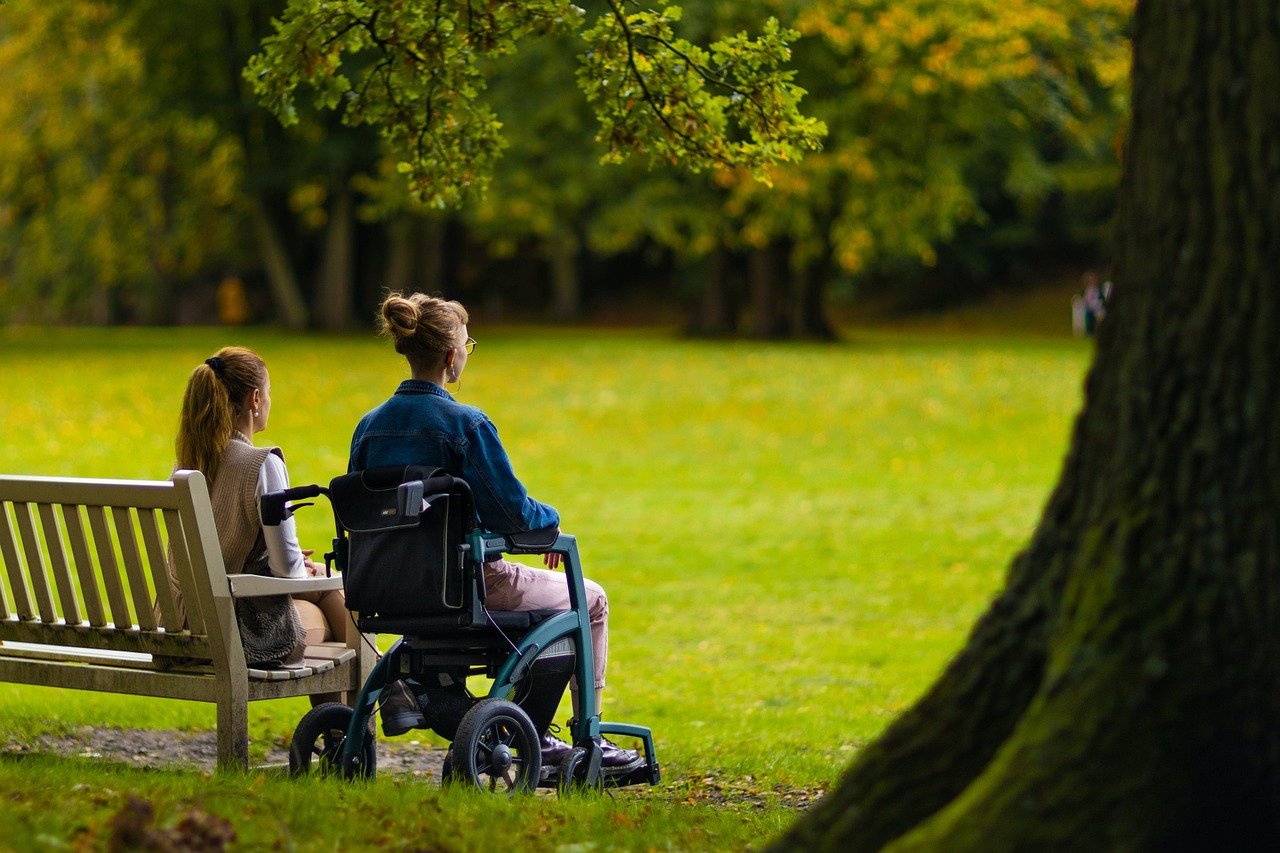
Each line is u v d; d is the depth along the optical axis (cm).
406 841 630
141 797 654
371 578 769
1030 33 4962
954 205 5538
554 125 5344
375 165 5912
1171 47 508
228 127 6003
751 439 3328
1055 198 8875
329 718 827
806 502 2644
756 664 1513
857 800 526
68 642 861
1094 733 482
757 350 5016
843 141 5016
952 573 2059
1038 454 3161
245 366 855
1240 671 482
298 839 620
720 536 2333
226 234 6688
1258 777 476
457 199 1073
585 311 9775
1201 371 496
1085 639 497
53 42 5709
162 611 817
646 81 1011
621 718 1235
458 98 1031
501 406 3675
